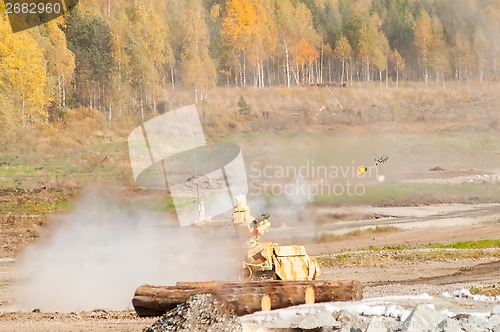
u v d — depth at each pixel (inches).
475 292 2578.7
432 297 2332.7
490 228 5319.9
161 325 1825.8
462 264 3860.7
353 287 2208.4
